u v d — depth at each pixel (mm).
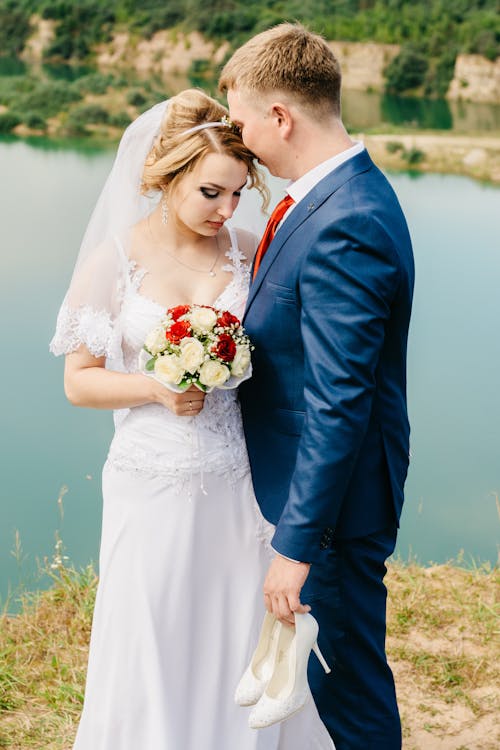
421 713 2840
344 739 2256
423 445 5426
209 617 2326
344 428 1906
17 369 6199
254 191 2508
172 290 2281
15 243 7109
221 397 2264
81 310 2242
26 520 4707
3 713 2828
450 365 6156
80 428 5738
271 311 2076
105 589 2301
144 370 2131
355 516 2141
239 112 2068
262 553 2369
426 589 3504
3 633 3240
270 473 2223
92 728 2330
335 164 2020
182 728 2309
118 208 2283
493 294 6570
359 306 1904
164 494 2230
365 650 2221
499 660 3074
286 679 2092
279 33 2031
